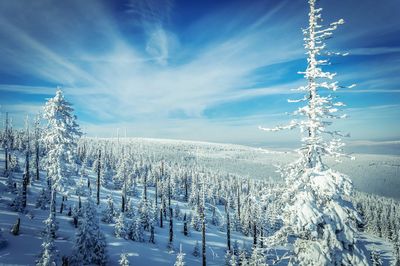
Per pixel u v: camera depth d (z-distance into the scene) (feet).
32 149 287.69
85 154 428.56
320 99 38.86
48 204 176.96
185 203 360.28
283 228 39.63
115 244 150.00
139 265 133.18
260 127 41.32
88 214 117.08
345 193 37.22
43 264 95.14
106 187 321.32
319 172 38.37
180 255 124.47
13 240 115.75
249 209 265.13
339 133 39.65
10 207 154.51
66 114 129.70
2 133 381.60
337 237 36.81
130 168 364.38
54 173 122.93
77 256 110.73
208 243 218.38
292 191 39.09
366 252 37.24
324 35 38.50
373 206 440.86
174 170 465.47
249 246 225.35
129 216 215.72
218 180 529.45
